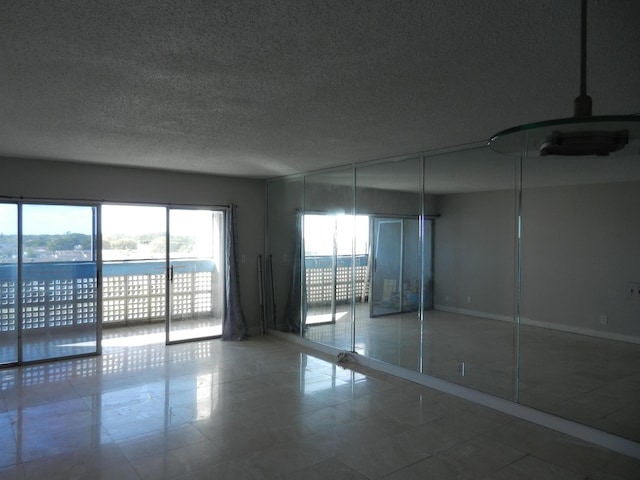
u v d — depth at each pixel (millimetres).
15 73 2357
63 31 1863
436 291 4574
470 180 4238
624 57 2057
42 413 3787
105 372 4953
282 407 3949
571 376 3514
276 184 6805
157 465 2941
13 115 3199
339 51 2057
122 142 4156
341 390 4410
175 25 1806
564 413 3535
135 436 3361
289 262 6559
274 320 6867
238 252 6699
